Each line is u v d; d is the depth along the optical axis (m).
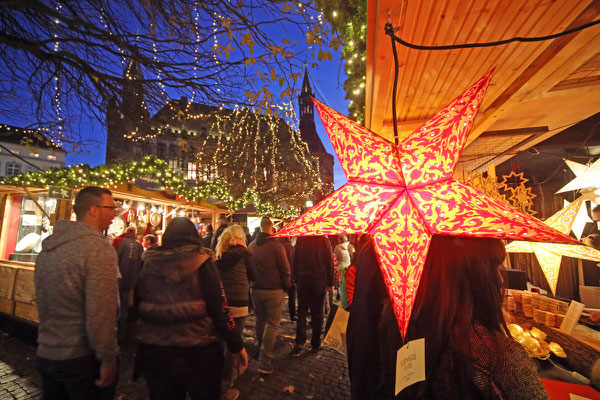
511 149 4.27
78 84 2.61
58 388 1.58
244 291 2.92
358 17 3.21
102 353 1.51
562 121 3.30
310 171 23.69
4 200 5.48
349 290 2.55
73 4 1.98
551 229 0.56
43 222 5.67
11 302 4.29
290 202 21.70
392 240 0.80
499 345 0.73
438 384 0.73
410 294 0.73
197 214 9.60
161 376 1.65
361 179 0.87
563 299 2.59
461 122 0.70
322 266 3.88
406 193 0.82
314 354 3.77
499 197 3.66
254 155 18.97
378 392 0.86
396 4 1.28
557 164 5.00
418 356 0.74
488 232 0.66
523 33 1.51
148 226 7.01
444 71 1.89
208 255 1.81
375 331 0.91
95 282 1.52
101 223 1.82
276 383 3.05
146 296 1.73
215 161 18.67
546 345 1.89
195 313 1.68
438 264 0.81
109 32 2.15
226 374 2.80
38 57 2.08
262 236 3.46
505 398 0.69
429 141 0.74
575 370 1.77
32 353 3.65
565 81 2.29
